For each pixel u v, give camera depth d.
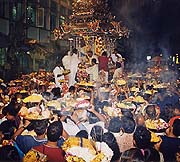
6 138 6.66
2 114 7.42
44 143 5.85
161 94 10.62
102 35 14.71
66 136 6.13
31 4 18.02
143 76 15.38
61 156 5.35
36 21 18.20
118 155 5.72
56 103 8.21
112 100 9.46
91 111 7.22
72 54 14.21
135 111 8.20
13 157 6.14
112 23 14.77
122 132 6.05
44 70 16.70
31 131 6.42
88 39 14.65
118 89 11.09
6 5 16.94
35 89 11.75
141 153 5.54
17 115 7.23
